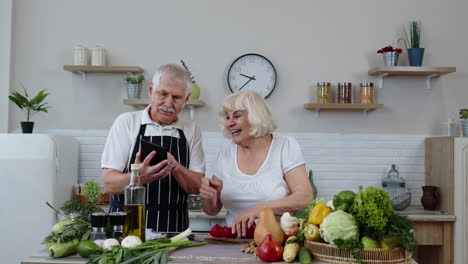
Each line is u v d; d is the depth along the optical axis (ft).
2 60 16.10
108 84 16.30
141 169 7.53
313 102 16.19
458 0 16.22
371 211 5.76
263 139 8.52
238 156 8.64
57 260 6.08
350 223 5.83
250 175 8.45
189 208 14.65
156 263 5.71
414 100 16.22
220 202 8.80
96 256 5.92
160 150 7.63
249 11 16.25
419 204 16.14
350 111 16.19
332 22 16.25
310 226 6.15
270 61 16.12
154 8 16.30
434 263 14.84
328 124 16.20
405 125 16.22
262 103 8.25
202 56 16.25
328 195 16.15
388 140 16.19
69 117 16.33
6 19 16.11
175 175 8.29
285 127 16.17
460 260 14.15
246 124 8.18
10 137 13.97
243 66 16.14
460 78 16.22
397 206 14.90
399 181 15.31
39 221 13.93
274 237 6.35
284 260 6.04
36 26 16.35
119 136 8.68
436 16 16.24
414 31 15.57
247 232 7.25
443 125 16.16
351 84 15.69
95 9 16.37
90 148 16.24
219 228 7.32
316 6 16.25
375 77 16.24
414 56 15.47
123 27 16.30
